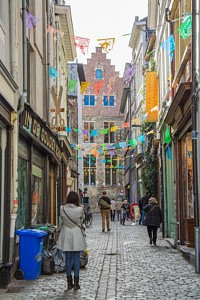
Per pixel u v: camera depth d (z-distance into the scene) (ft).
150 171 90.48
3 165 32.60
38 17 51.31
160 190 76.69
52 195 63.52
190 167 48.14
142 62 118.62
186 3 46.26
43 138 47.96
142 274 35.27
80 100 169.37
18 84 36.86
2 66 29.76
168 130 60.18
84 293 28.68
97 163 184.34
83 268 38.52
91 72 188.14
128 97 160.25
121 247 54.54
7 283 30.89
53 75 60.29
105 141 187.83
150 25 86.53
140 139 98.84
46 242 37.01
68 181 99.50
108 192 184.85
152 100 78.54
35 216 47.16
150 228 56.49
